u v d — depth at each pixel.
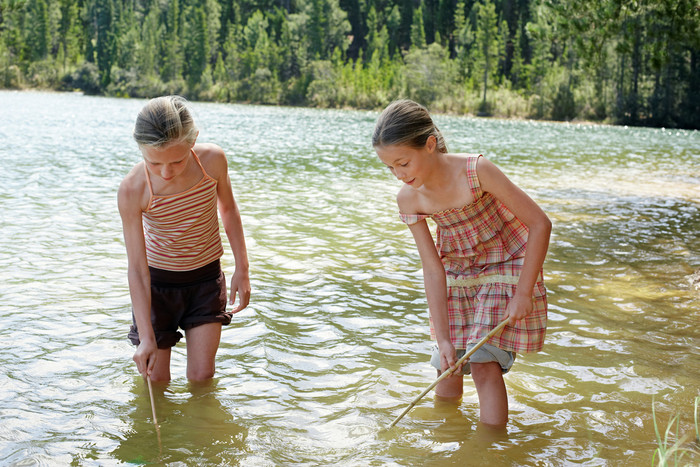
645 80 58.72
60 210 8.48
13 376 3.62
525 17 87.62
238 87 81.75
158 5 105.62
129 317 4.62
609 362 3.99
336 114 58.59
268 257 6.39
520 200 3.05
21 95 75.12
